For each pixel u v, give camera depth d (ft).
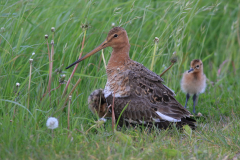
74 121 34.04
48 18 44.32
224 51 57.77
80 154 27.09
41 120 32.96
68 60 41.81
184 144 31.04
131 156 27.02
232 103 41.68
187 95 42.34
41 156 26.09
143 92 34.12
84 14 44.60
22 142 28.07
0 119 31.63
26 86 36.78
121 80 34.76
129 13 43.60
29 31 43.91
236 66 55.93
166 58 47.83
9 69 38.19
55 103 37.45
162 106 33.58
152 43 42.96
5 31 40.32
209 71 55.21
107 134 31.55
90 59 43.32
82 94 38.73
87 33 45.52
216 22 62.90
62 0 49.65
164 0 53.98
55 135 30.22
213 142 31.17
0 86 36.11
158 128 33.81
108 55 42.60
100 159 26.40
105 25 43.21
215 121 37.60
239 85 47.06
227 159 28.09
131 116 34.09
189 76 40.45
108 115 37.17
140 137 31.63
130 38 44.55
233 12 63.00
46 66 41.81
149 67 43.42
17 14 43.16
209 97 43.86
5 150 26.27
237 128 33.50
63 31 41.91
